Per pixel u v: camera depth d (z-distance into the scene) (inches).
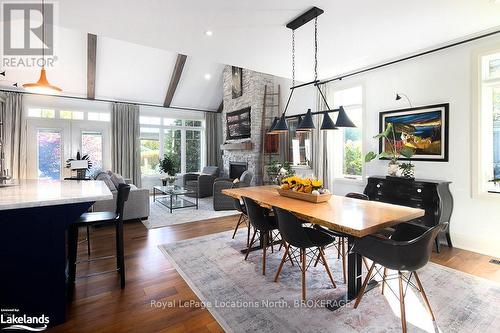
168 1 90.0
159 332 69.9
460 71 127.0
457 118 128.7
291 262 110.5
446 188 126.7
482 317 75.3
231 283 95.9
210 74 293.9
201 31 113.7
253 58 147.9
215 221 181.9
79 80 245.1
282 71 173.6
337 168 194.9
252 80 254.2
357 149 182.4
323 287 93.0
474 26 112.6
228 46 130.5
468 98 125.0
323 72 177.2
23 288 70.1
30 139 241.6
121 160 280.5
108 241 140.7
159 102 307.7
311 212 85.9
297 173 218.5
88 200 74.5
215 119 351.6
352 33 117.9
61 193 81.0
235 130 284.2
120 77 255.9
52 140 251.9
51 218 72.4
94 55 220.8
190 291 90.6
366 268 101.7
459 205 129.8
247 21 105.3
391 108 154.9
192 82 293.6
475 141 123.0
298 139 222.8
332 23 108.3
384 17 103.7
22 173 234.5
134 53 235.5
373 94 164.1
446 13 101.2
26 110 240.4
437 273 101.9
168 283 96.0
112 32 114.0
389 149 155.8
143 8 94.4
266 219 105.4
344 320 74.5
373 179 147.6
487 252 121.3
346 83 180.5
